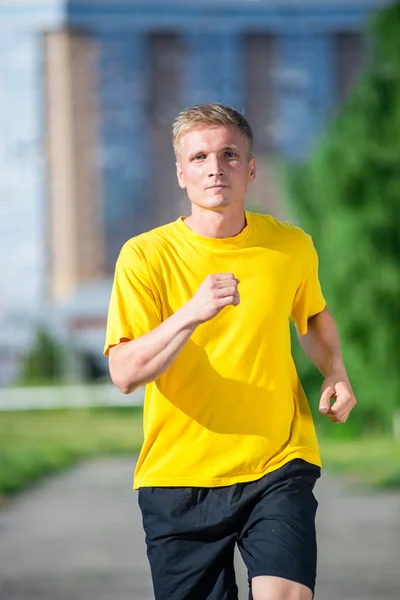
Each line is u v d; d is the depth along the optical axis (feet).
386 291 179.83
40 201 409.90
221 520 31.27
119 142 412.57
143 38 411.95
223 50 414.00
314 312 34.09
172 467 31.65
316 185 187.01
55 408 303.27
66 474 139.95
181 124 31.53
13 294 404.77
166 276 31.55
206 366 31.30
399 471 127.13
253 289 31.63
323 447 180.34
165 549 31.68
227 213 31.53
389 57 182.39
